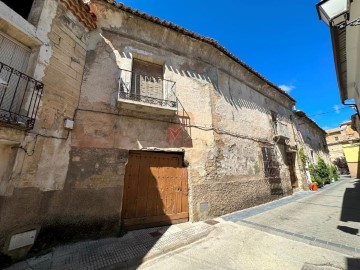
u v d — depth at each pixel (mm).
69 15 4402
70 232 3637
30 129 3311
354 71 6316
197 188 5316
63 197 3727
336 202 6828
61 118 3951
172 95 5605
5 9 3152
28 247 3137
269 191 7719
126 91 4957
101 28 5160
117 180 4352
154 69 5879
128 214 4418
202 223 4871
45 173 3543
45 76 3723
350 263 2654
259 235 3926
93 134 4340
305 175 11359
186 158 5398
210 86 6660
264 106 9531
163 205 4875
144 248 3451
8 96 3293
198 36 6352
